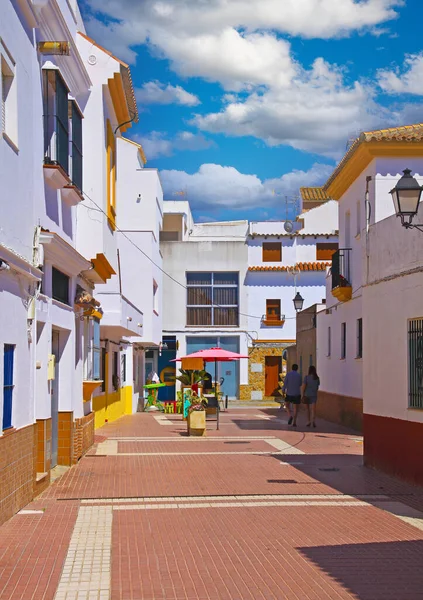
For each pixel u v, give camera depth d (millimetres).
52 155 12430
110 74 16672
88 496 11703
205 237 49906
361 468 15039
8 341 9641
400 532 9461
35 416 11578
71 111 13953
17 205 10125
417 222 12867
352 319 24219
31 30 10938
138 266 33031
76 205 15305
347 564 7980
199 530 9516
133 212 33781
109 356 26469
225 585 7246
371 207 21594
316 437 21297
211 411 27969
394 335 13906
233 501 11500
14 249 9969
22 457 10508
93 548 8578
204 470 14625
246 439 20672
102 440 20219
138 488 12500
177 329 44781
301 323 34969
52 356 12578
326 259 45125
